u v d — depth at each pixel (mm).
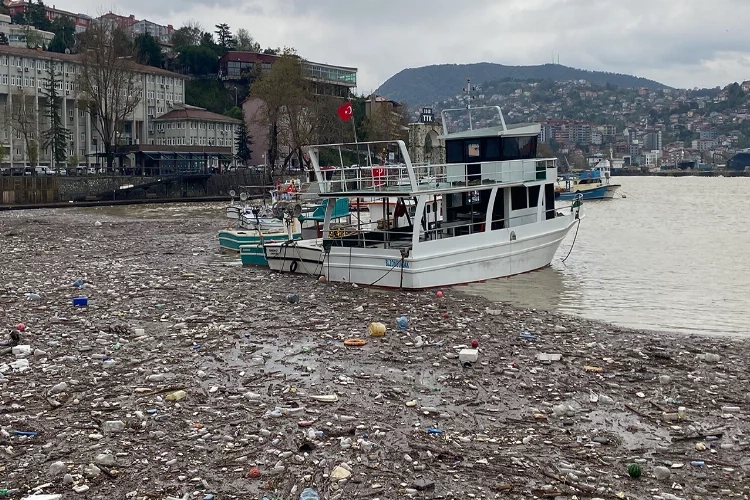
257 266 36688
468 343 21250
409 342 21234
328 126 120750
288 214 45469
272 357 19750
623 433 14820
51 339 21281
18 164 122812
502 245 33219
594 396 16766
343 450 13648
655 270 37562
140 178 106875
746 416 15734
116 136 119750
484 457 13516
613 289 31734
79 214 78688
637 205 101250
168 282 31609
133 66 121062
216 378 17859
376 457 13375
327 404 16109
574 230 61250
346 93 164500
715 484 12570
